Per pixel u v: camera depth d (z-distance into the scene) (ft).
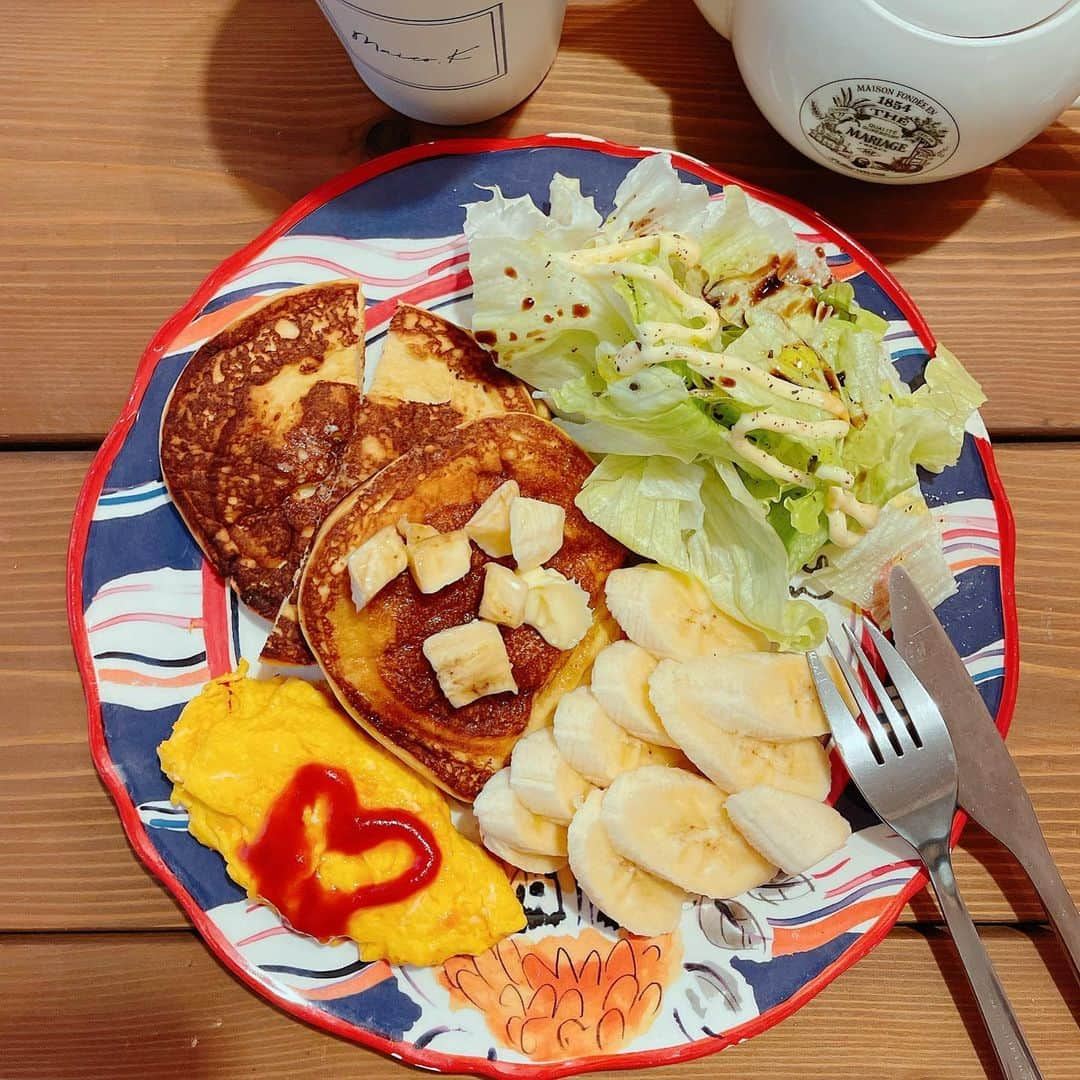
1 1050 1.08
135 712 1.09
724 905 1.08
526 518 1.04
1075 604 1.17
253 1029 1.09
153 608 1.11
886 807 1.06
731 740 1.06
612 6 1.26
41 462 1.18
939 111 1.03
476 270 1.09
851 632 1.11
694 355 1.04
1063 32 0.96
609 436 1.11
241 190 1.22
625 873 1.05
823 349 1.12
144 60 1.25
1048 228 1.22
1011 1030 1.01
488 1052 1.04
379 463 1.11
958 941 1.04
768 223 1.14
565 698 1.08
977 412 1.17
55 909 1.10
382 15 1.01
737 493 1.08
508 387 1.14
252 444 1.11
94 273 1.21
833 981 1.09
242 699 1.09
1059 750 1.14
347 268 1.17
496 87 1.17
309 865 1.05
